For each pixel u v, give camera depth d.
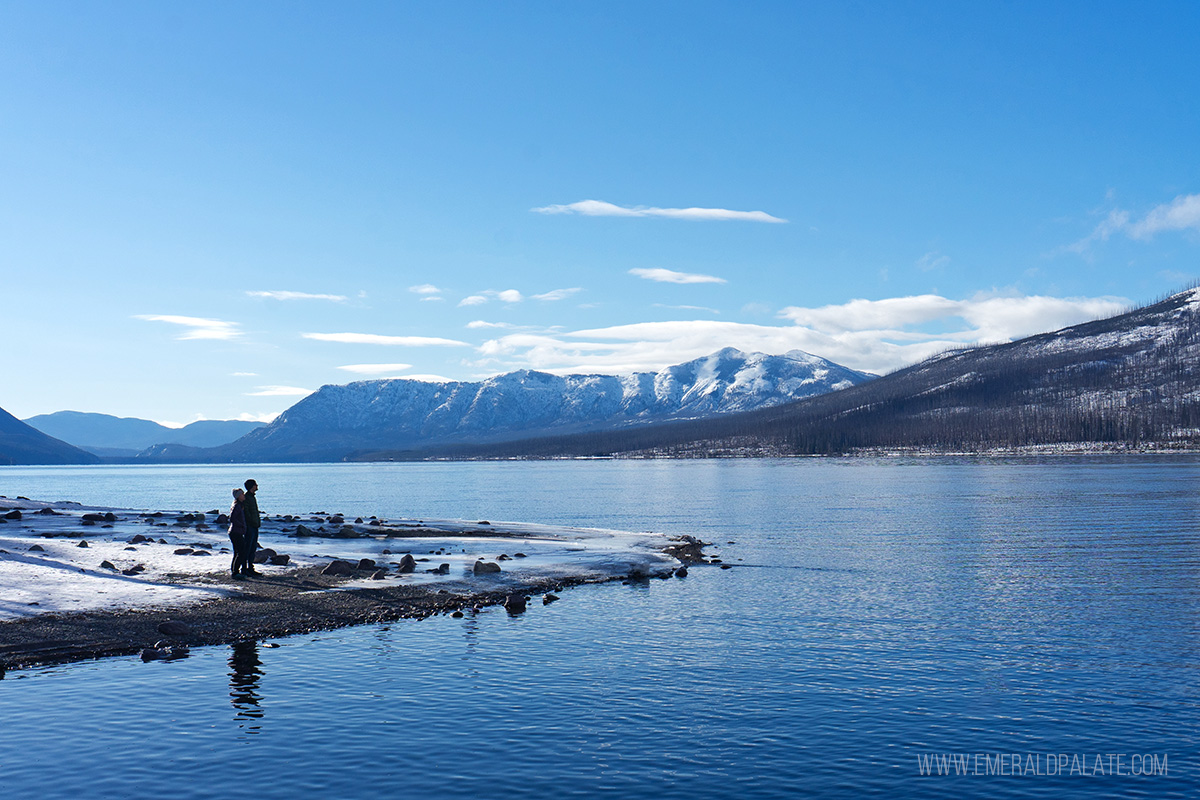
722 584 36.28
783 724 17.17
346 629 26.22
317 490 179.00
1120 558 44.50
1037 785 14.19
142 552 38.34
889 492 116.81
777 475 198.88
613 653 23.17
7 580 30.09
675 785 14.10
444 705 18.33
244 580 32.66
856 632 25.97
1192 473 147.62
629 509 97.00
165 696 18.94
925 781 14.30
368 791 13.77
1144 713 17.88
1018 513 76.38
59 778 14.24
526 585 35.00
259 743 15.96
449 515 91.25
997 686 19.88
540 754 15.45
